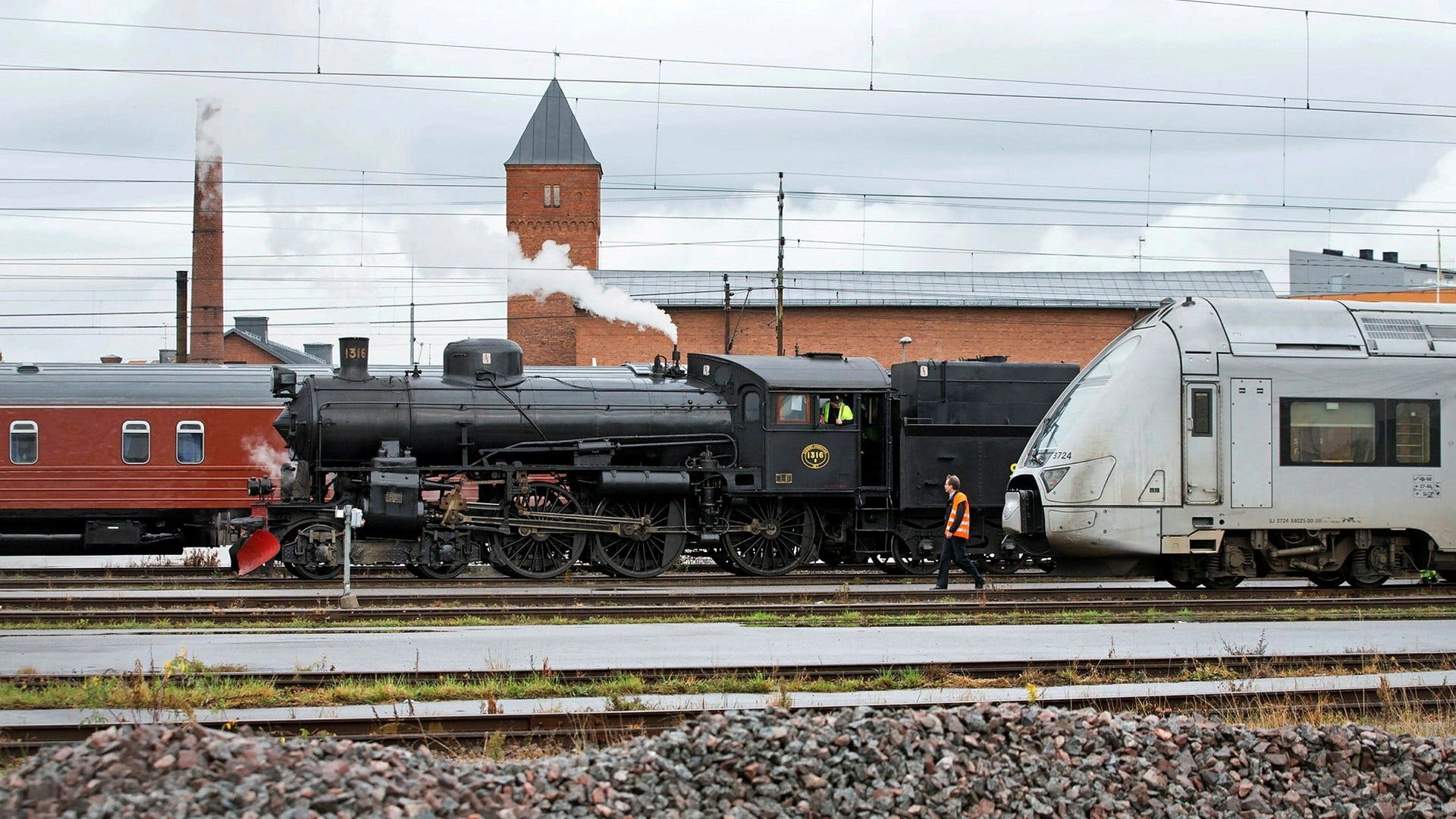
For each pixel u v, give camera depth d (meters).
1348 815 8.66
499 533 21.66
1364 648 14.39
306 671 12.20
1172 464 18.97
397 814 7.12
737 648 14.36
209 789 7.08
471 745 9.93
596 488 22.34
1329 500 19.22
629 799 7.76
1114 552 19.09
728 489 22.67
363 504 21.11
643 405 22.95
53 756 7.46
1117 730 8.98
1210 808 8.59
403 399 21.88
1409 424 19.50
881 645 14.66
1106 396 19.17
